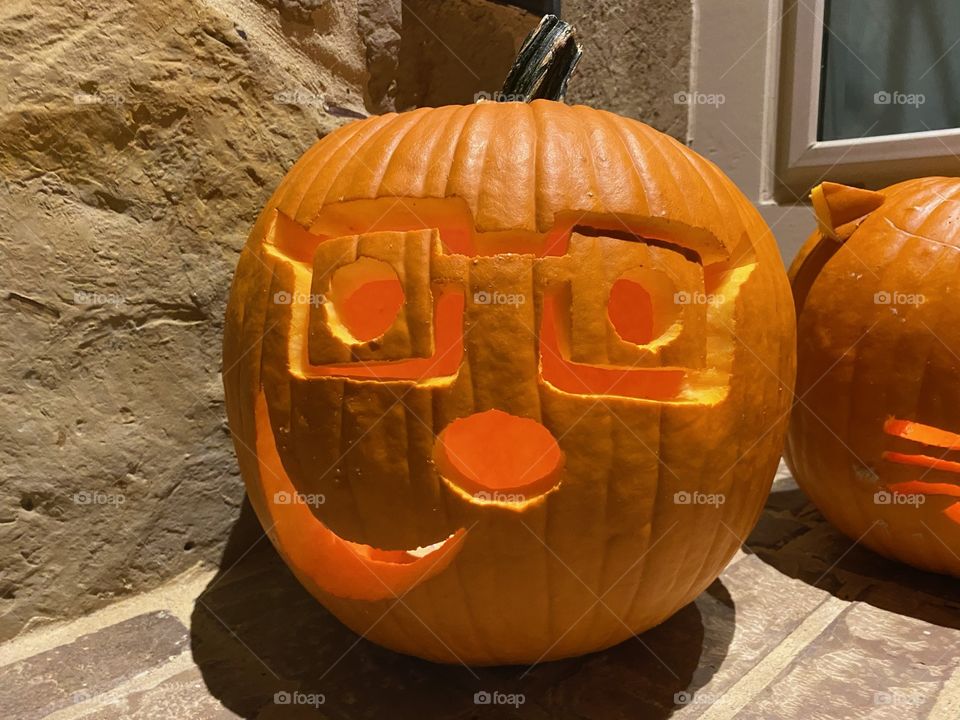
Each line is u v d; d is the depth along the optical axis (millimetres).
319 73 1780
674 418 1050
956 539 1442
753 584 1547
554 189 1054
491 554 1054
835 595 1501
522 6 2219
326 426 1067
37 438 1357
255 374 1150
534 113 1190
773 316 1184
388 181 1100
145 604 1491
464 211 1091
